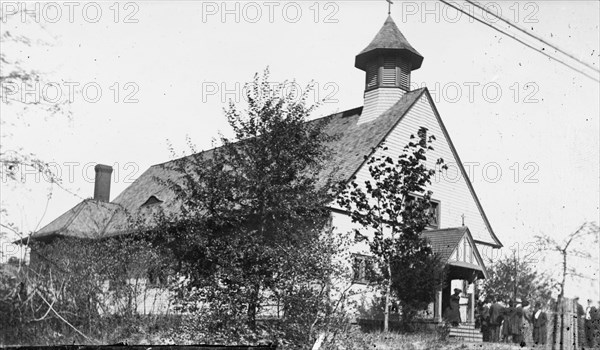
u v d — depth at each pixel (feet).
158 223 58.70
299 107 60.23
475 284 95.96
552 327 66.28
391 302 72.23
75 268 58.54
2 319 50.88
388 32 104.22
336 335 48.88
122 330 59.41
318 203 57.21
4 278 51.29
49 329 53.88
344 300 49.62
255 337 49.70
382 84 102.06
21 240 50.24
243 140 59.47
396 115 95.35
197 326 51.49
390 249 71.41
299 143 59.52
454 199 100.37
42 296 53.98
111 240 65.67
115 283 61.98
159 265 61.00
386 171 76.54
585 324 64.13
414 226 72.90
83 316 57.67
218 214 56.03
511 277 95.50
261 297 51.42
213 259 53.67
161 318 61.05
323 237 51.44
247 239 52.80
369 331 67.97
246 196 56.24
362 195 75.00
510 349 63.36
